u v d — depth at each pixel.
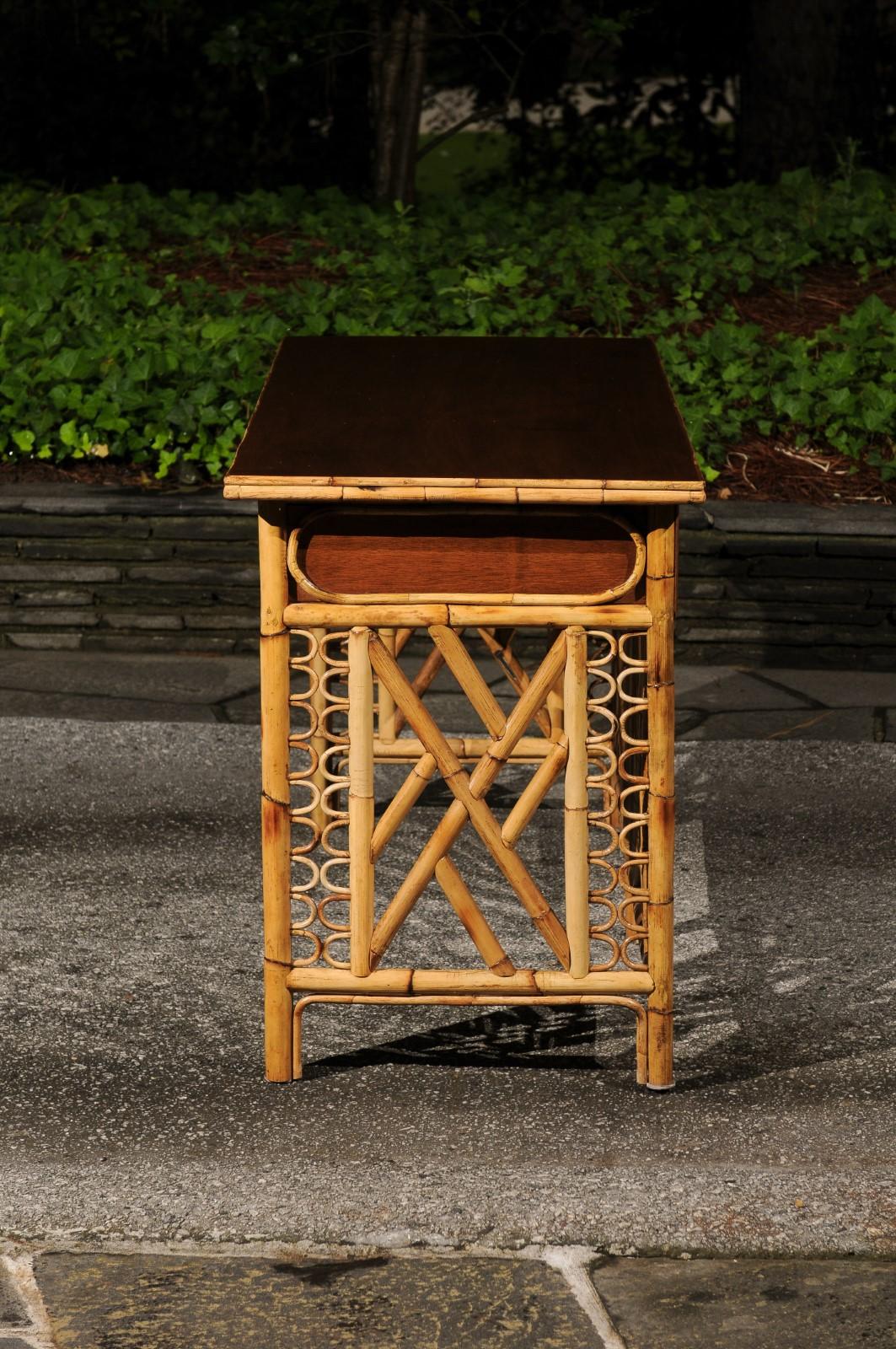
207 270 10.88
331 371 5.02
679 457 4.13
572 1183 3.97
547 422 4.45
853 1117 4.26
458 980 4.32
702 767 6.55
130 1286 3.69
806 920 5.39
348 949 5.26
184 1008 4.82
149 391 8.34
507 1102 4.35
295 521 4.06
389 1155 4.09
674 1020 4.78
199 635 7.78
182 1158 4.07
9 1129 4.19
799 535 7.51
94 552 7.68
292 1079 4.43
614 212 12.70
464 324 9.45
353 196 15.43
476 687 4.18
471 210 13.32
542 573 4.08
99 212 12.41
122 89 15.93
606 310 9.62
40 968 5.03
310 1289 3.68
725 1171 4.02
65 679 7.45
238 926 5.34
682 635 7.66
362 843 4.23
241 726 6.94
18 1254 3.78
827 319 9.98
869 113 14.78
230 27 14.28
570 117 16.97
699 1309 3.63
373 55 15.01
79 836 5.95
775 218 11.80
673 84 18.22
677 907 5.49
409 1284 3.70
